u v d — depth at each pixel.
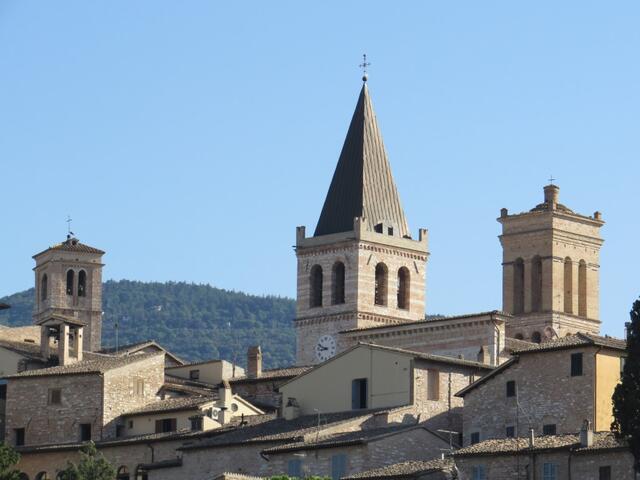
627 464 178.00
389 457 199.25
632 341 180.00
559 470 181.88
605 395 197.62
